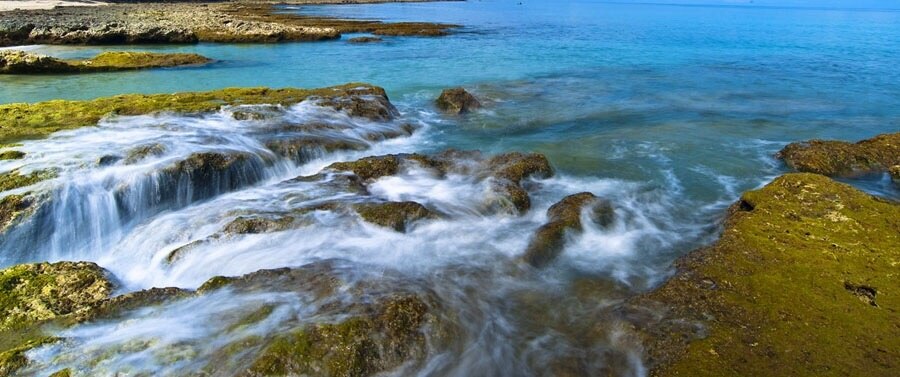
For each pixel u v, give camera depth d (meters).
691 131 19.66
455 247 10.22
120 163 12.93
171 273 9.53
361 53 40.97
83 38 42.84
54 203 11.22
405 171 13.89
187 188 12.74
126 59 32.91
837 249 9.22
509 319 8.16
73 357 6.64
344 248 9.93
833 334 7.16
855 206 10.57
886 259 8.84
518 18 94.75
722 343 7.12
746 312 7.74
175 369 6.41
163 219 11.41
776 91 27.91
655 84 29.48
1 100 22.91
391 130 18.25
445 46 46.12
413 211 11.06
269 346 6.64
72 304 8.19
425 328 7.42
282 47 44.66
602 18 101.50
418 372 6.94
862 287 8.17
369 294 8.08
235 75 30.41
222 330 7.18
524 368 7.13
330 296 7.98
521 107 23.28
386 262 9.46
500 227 11.27
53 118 16.34
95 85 26.61
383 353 6.93
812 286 8.26
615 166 15.76
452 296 8.45
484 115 21.70
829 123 21.22
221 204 11.91
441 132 19.27
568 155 16.73
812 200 10.95
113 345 6.89
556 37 56.22
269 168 14.33
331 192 12.30
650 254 10.39
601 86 28.56
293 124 16.98
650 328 7.55
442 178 13.78
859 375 6.43
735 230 10.20
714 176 15.08
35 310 7.88
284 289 8.21
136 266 10.35
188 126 16.11
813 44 52.84
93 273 8.99
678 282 8.67
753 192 11.63
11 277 8.57
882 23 101.56
